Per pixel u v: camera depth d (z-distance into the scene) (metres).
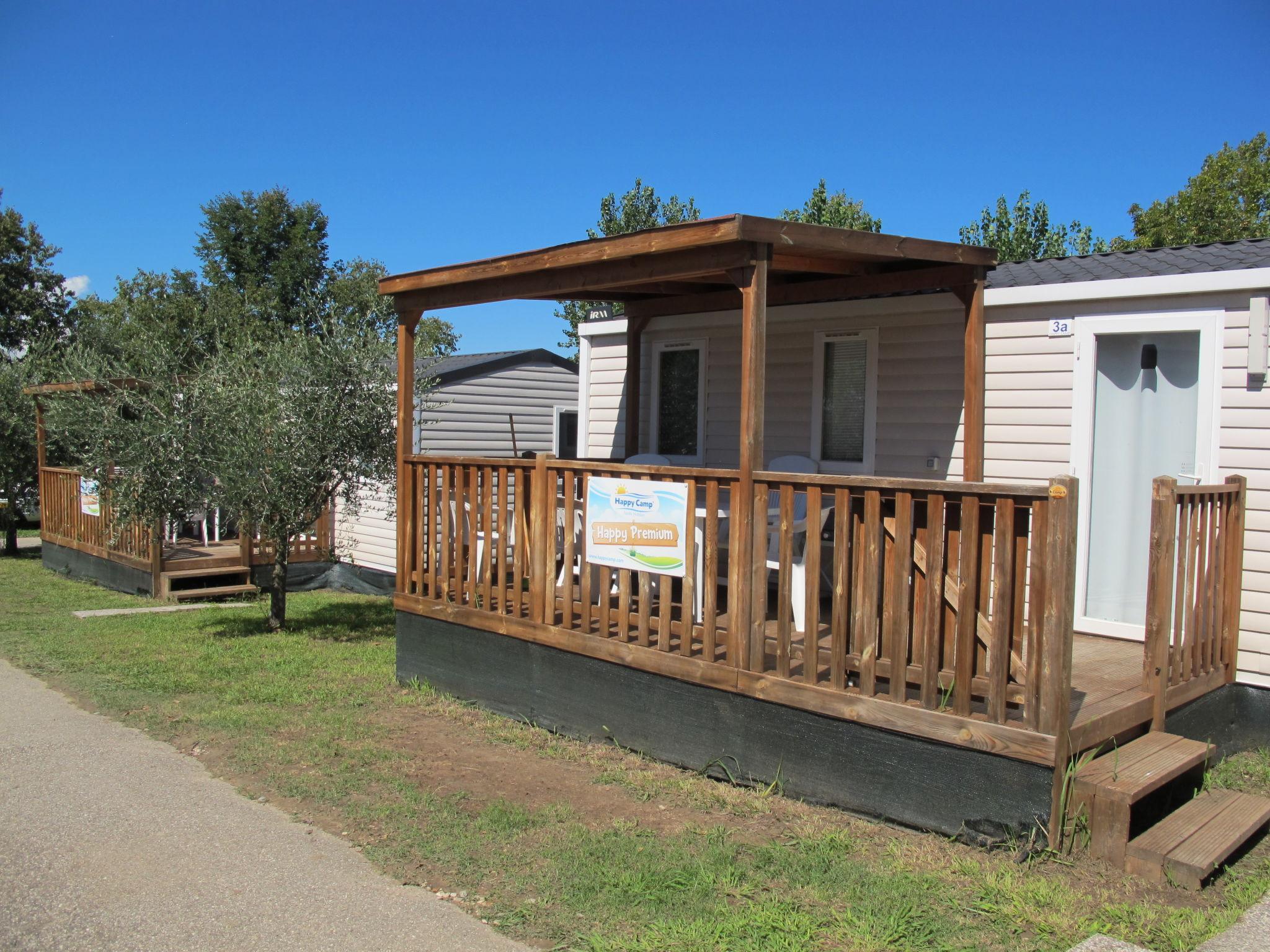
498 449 15.21
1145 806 4.73
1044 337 6.68
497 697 6.73
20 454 16.36
